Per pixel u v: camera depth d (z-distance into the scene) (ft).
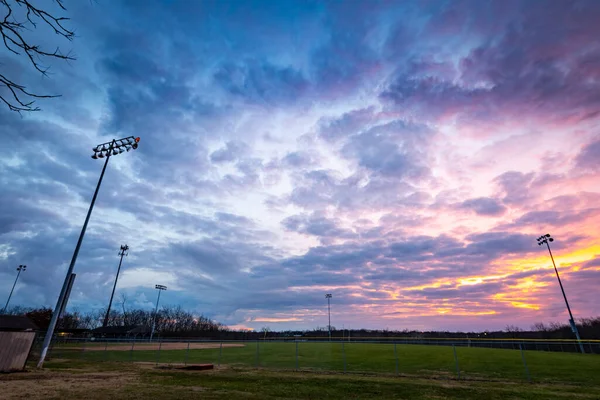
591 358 100.99
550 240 173.27
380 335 328.70
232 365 89.92
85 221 80.18
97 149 90.99
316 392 49.06
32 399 39.06
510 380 64.34
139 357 111.96
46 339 70.08
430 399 45.73
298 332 356.79
